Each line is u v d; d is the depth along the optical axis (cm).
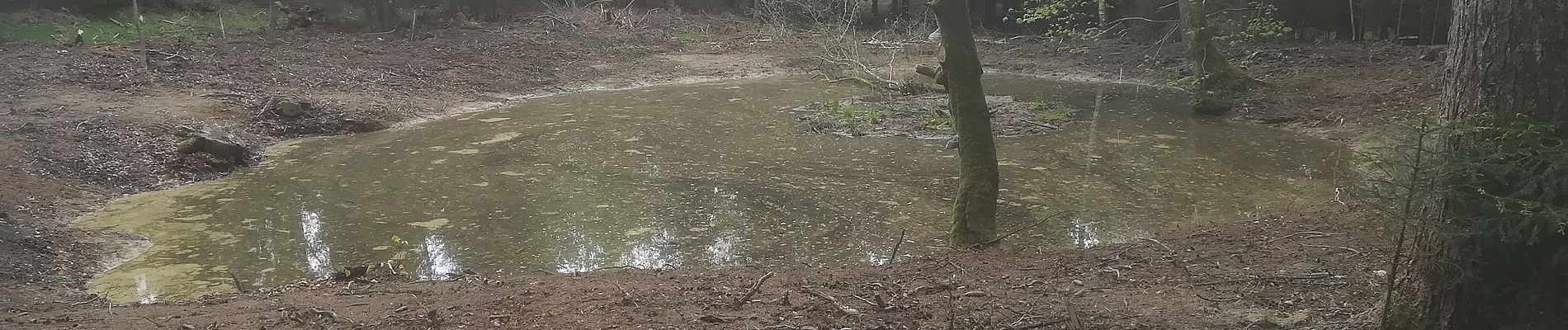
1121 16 2952
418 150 1462
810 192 1165
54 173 1211
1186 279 665
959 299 602
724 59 2583
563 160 1368
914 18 3259
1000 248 873
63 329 618
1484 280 415
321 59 2152
